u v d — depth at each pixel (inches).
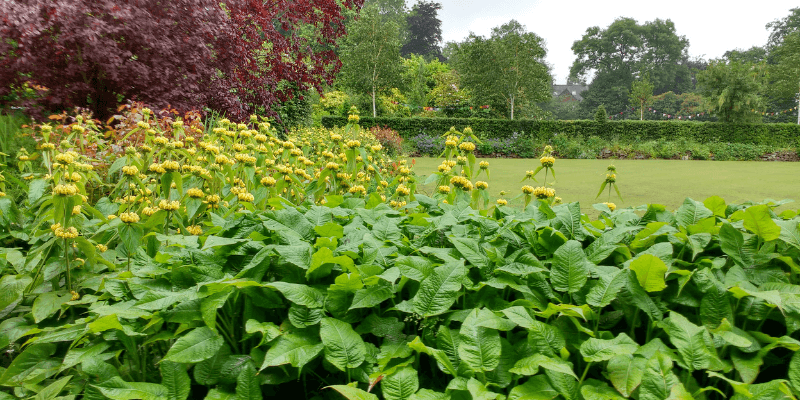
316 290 48.2
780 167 497.4
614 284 48.4
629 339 42.6
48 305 59.3
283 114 403.2
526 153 631.2
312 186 100.0
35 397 44.0
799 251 55.7
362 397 37.1
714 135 676.7
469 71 852.6
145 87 200.5
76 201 63.2
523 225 62.6
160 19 203.5
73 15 173.3
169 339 49.3
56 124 170.6
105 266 72.2
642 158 625.6
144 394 40.0
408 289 53.7
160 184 82.4
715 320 47.9
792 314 46.1
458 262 49.8
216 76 243.8
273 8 289.9
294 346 42.3
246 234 59.5
